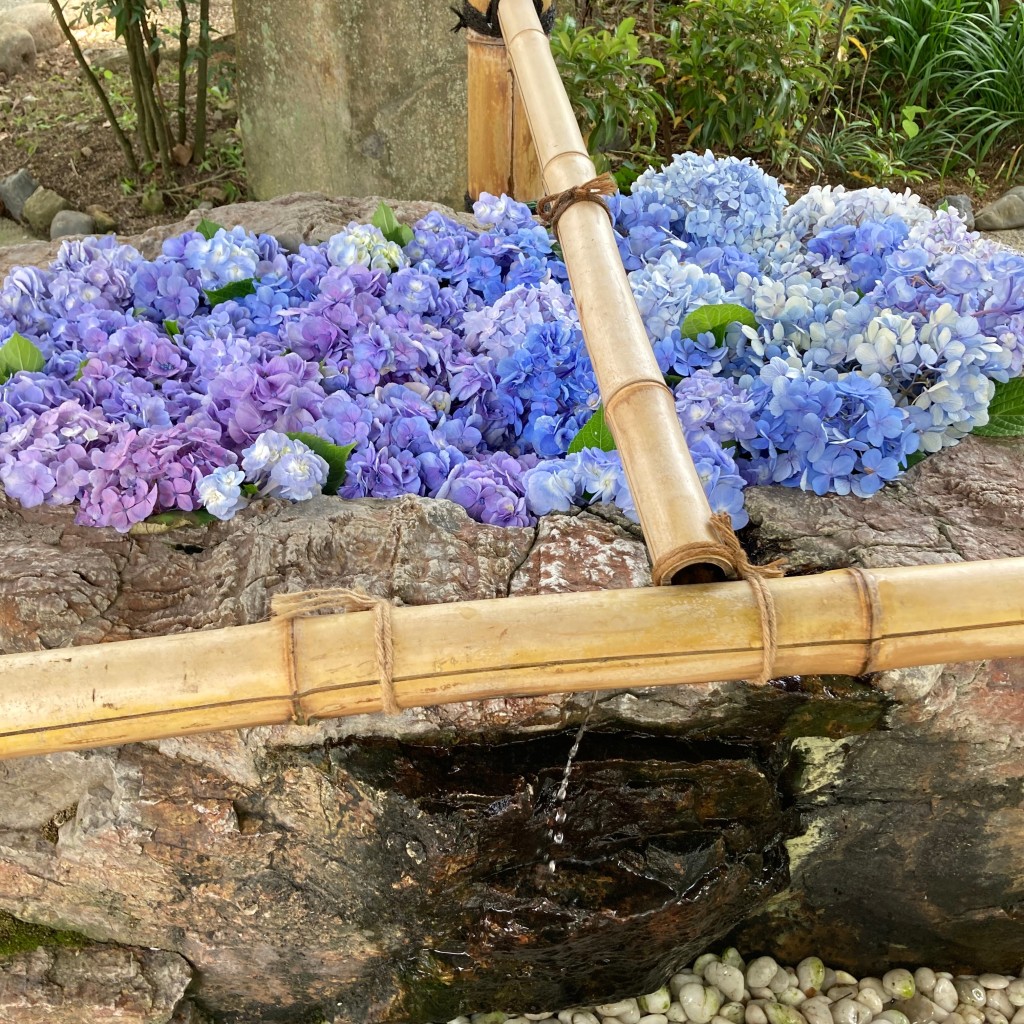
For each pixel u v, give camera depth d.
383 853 1.36
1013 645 1.02
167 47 4.79
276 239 2.20
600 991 1.62
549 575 1.36
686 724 1.35
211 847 1.40
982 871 1.66
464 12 2.03
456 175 3.30
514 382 1.74
